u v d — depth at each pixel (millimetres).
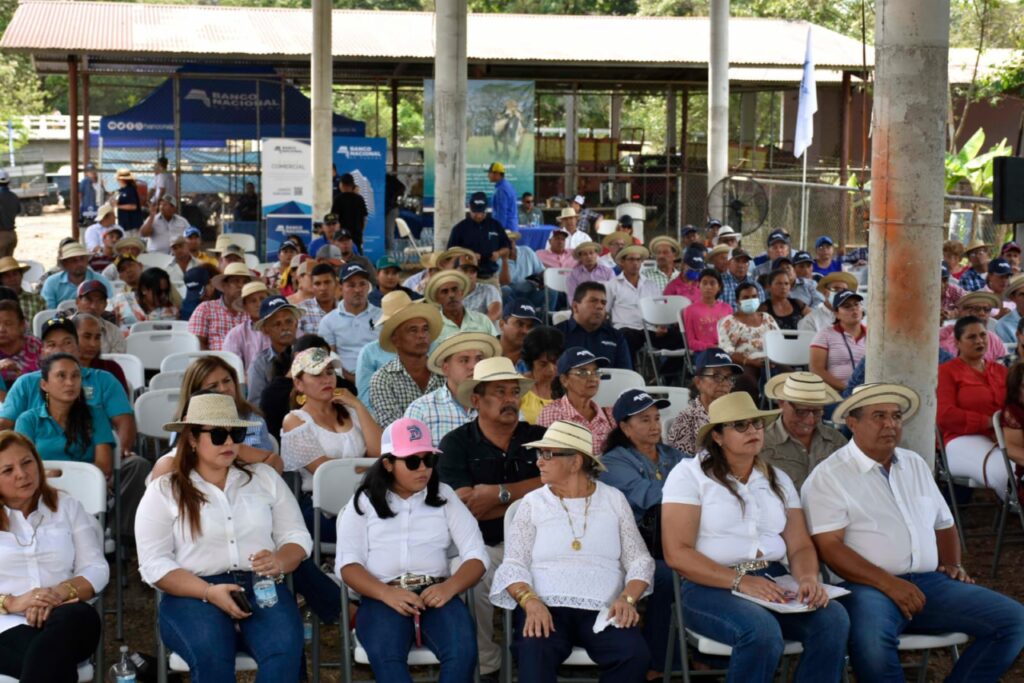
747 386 6715
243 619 5094
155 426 7328
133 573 7215
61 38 22203
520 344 8227
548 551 5309
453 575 5270
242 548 5234
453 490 5648
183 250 14938
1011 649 5266
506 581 5242
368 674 6090
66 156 50594
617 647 5098
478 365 6090
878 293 6688
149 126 23844
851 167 29359
